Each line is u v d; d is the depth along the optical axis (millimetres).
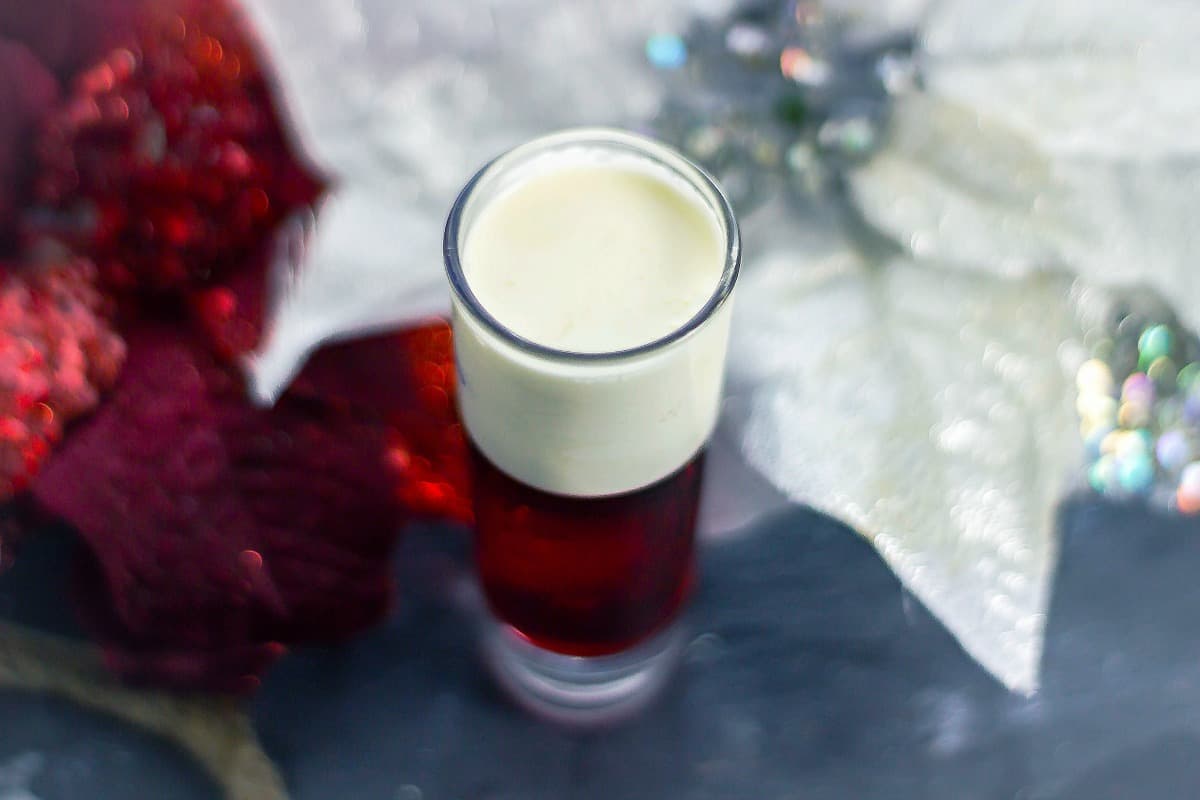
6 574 302
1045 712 289
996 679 293
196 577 303
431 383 320
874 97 317
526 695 297
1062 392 310
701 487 294
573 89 325
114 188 314
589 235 263
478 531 293
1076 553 304
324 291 315
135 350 315
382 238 317
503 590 296
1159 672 292
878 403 307
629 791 287
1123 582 301
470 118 325
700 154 319
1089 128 317
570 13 329
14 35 314
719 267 258
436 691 296
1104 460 313
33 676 292
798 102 315
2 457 305
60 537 305
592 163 273
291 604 303
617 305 255
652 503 270
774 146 318
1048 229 314
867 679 295
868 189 316
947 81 320
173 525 307
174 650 296
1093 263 313
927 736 289
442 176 321
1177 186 316
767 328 313
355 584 306
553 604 292
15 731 287
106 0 315
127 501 307
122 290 316
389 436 317
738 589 306
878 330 313
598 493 264
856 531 309
